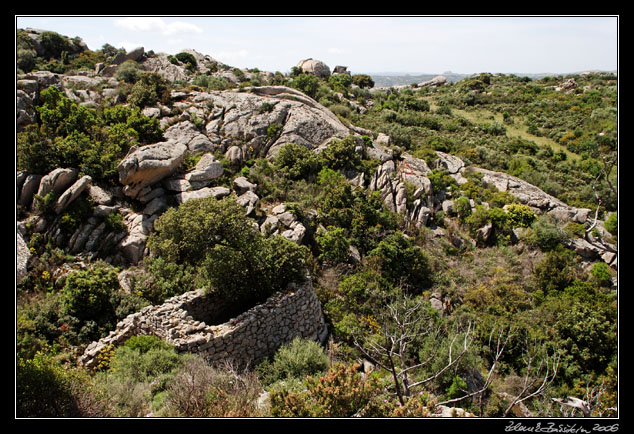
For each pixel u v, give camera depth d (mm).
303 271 18938
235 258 16375
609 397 13117
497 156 47531
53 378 9305
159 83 35844
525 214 31109
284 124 35906
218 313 17953
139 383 12016
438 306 22328
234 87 46125
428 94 85250
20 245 18406
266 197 26938
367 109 61188
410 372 15961
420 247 26438
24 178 20844
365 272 22812
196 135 31359
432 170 37125
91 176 22141
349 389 9461
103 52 61812
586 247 28812
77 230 20422
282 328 17016
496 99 73375
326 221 26312
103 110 31062
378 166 33656
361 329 18469
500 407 14445
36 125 23844
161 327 15133
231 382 11031
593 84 76062
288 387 13289
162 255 19359
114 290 17484
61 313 15859
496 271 25406
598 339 19344
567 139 54656
